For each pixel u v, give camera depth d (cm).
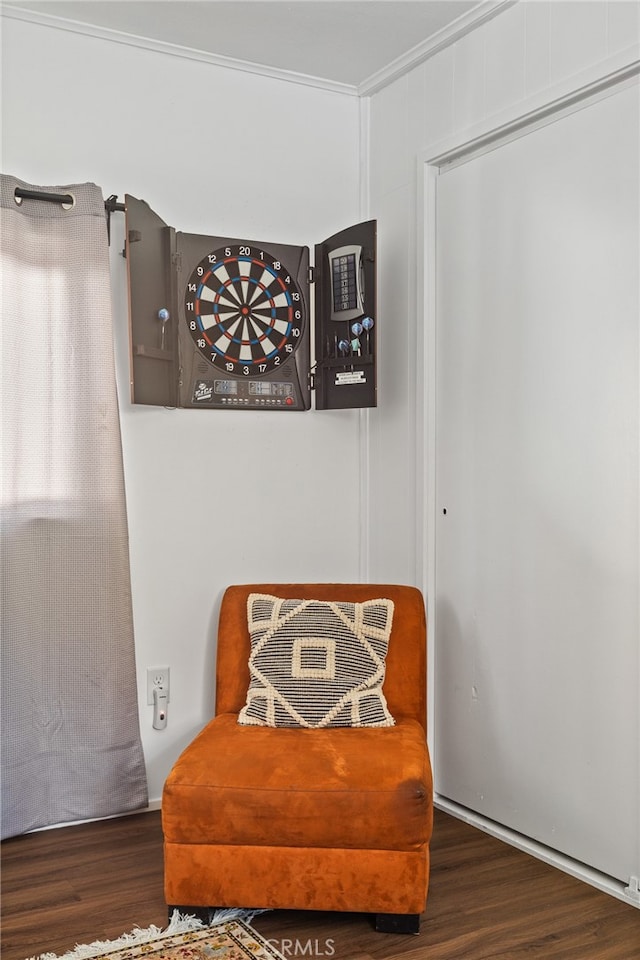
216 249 317
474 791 303
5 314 274
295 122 335
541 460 274
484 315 295
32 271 281
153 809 311
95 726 296
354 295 317
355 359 320
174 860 230
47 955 217
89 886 254
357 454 352
